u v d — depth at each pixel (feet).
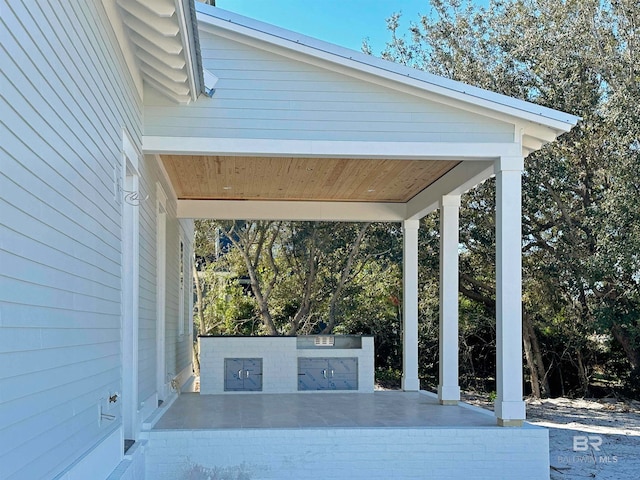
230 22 20.12
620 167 44.78
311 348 34.78
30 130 8.80
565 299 52.54
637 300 48.78
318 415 23.82
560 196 50.85
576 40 48.01
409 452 20.56
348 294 60.75
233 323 63.98
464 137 21.33
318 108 20.80
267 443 20.13
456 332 27.89
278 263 62.64
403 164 25.90
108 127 14.60
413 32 56.13
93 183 12.92
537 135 21.94
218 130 20.49
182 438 19.83
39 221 9.25
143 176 20.74
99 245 13.53
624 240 44.37
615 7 47.09
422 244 55.11
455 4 54.70
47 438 9.63
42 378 9.37
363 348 34.40
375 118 20.98
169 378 29.89
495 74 50.98
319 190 32.24
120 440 15.84
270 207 35.37
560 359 56.18
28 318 8.73
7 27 7.85
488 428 20.85
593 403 52.11
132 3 14.80
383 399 29.58
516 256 21.38
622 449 33.55
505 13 52.26
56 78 10.12
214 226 62.54
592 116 48.01
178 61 17.08
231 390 33.58
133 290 18.53
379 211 34.99
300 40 20.27
